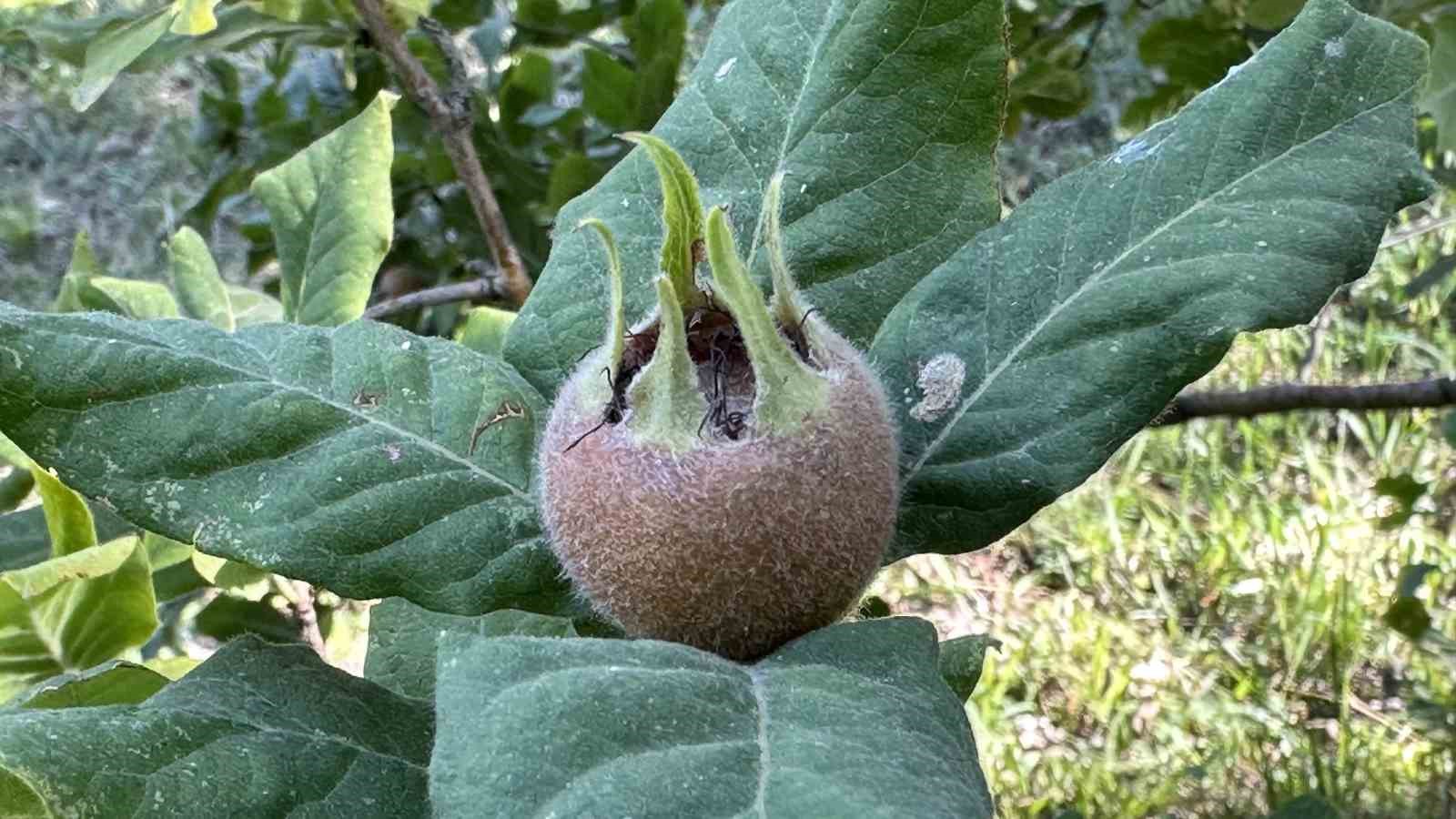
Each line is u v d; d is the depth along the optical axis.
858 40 0.21
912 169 0.21
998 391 0.20
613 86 0.41
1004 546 0.82
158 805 0.18
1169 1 0.46
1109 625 0.74
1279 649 0.74
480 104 0.43
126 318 0.20
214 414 0.20
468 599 0.19
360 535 0.19
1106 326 0.19
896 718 0.16
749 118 0.22
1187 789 0.66
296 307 0.28
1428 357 0.86
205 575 0.28
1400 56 0.19
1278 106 0.19
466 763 0.15
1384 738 0.66
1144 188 0.20
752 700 0.16
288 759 0.19
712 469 0.17
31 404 0.19
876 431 0.17
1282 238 0.19
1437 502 0.80
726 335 0.18
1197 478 0.85
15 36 0.36
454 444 0.20
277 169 0.28
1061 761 0.67
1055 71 0.43
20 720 0.18
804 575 0.17
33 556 0.29
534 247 0.45
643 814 0.15
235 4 0.38
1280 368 0.87
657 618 0.17
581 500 0.17
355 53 0.42
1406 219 0.83
